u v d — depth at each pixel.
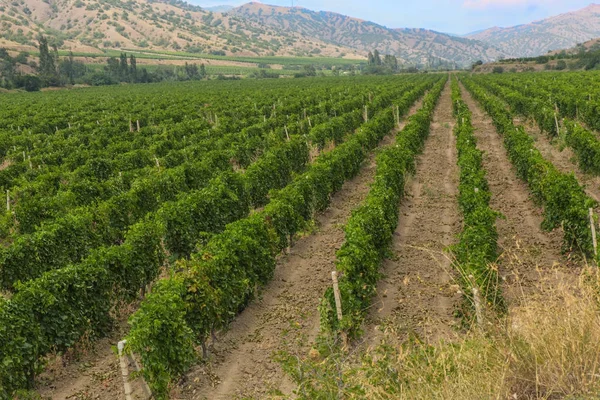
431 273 13.85
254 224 13.63
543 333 6.79
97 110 54.94
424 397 6.46
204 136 33.34
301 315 12.23
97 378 10.40
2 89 104.31
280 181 22.52
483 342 7.17
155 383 8.92
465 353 6.99
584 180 21.72
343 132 33.94
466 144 24.42
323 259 15.54
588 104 31.66
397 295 12.70
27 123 42.72
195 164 23.06
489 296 9.91
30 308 9.98
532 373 6.47
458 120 34.91
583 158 22.20
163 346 9.13
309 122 37.03
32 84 115.19
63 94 90.88
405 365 6.98
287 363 8.00
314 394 7.14
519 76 84.12
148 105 55.75
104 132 36.81
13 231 18.67
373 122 32.69
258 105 52.09
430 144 33.28
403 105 47.22
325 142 30.78
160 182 20.20
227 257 11.67
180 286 10.29
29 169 25.22
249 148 27.83
